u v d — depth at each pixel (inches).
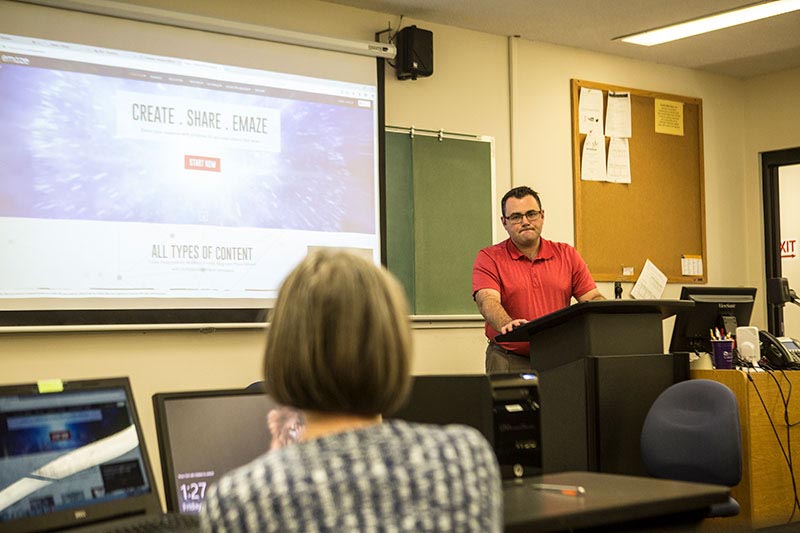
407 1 180.5
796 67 237.8
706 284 236.7
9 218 146.1
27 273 147.2
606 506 53.3
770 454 149.9
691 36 208.7
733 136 245.8
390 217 186.9
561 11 188.7
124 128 157.2
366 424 39.0
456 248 195.0
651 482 62.5
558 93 212.8
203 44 165.5
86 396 61.9
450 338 193.8
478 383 68.7
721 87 243.9
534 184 207.3
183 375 161.2
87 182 153.3
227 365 165.9
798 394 154.6
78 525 57.8
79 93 153.4
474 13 189.0
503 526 49.1
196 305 162.1
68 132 152.0
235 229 166.9
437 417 69.8
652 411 125.3
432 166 192.7
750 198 247.0
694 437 122.2
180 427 66.2
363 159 180.7
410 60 184.1
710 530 115.6
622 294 220.7
